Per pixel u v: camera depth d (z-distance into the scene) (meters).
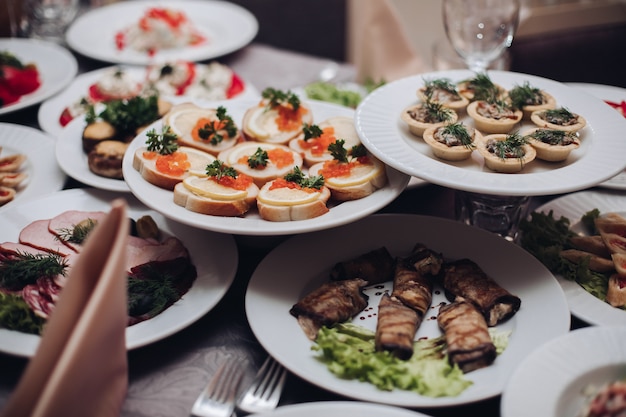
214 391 0.80
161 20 1.87
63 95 1.57
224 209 0.96
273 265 0.99
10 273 0.92
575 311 0.91
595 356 0.76
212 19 2.07
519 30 2.14
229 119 1.17
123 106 1.28
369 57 1.79
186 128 1.18
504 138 1.03
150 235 1.06
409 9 2.66
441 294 0.98
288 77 1.78
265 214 0.95
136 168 1.07
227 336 0.93
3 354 0.87
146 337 0.85
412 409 0.81
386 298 0.92
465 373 0.81
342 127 1.18
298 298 0.95
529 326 0.88
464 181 0.91
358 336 0.88
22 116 1.53
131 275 0.95
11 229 1.07
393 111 1.13
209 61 1.85
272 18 2.70
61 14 2.06
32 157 1.30
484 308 0.89
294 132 1.19
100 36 1.94
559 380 0.73
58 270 0.93
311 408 0.72
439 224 1.07
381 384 0.78
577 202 1.16
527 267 0.97
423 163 0.97
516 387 0.72
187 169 1.05
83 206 1.14
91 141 1.23
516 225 1.13
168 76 1.61
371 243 1.05
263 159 1.06
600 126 1.06
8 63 1.58
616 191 1.19
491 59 1.43
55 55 1.73
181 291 0.95
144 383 0.84
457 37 1.42
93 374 0.67
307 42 2.77
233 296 1.00
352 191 1.00
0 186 1.20
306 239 1.04
